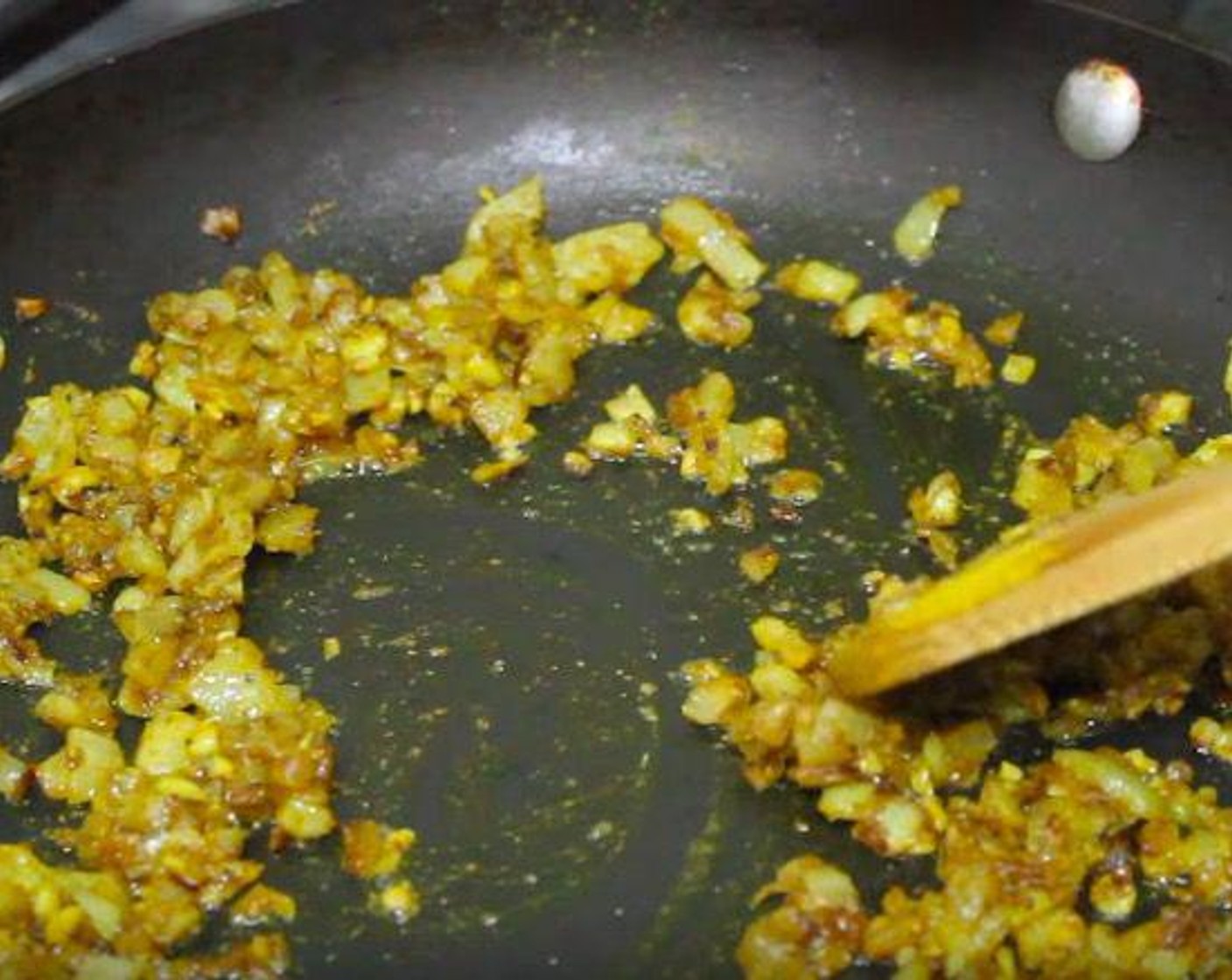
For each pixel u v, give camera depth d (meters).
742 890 0.27
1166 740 0.28
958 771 0.27
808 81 0.33
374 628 0.29
